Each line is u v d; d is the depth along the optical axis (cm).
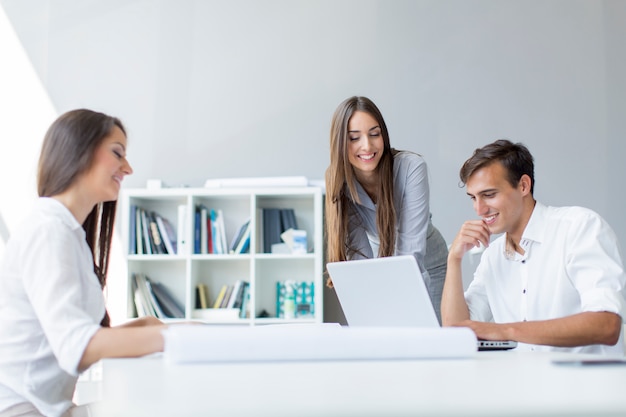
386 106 434
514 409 60
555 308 200
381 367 89
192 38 454
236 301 414
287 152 439
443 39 434
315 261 402
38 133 454
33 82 457
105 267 166
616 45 421
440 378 79
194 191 412
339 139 256
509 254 212
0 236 446
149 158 446
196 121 447
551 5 428
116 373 83
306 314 411
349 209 270
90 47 458
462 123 427
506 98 426
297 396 66
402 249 262
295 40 446
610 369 92
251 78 446
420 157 265
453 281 204
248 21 451
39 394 140
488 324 160
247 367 88
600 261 185
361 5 442
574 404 61
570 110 421
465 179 206
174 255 411
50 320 124
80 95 455
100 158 146
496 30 430
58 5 462
